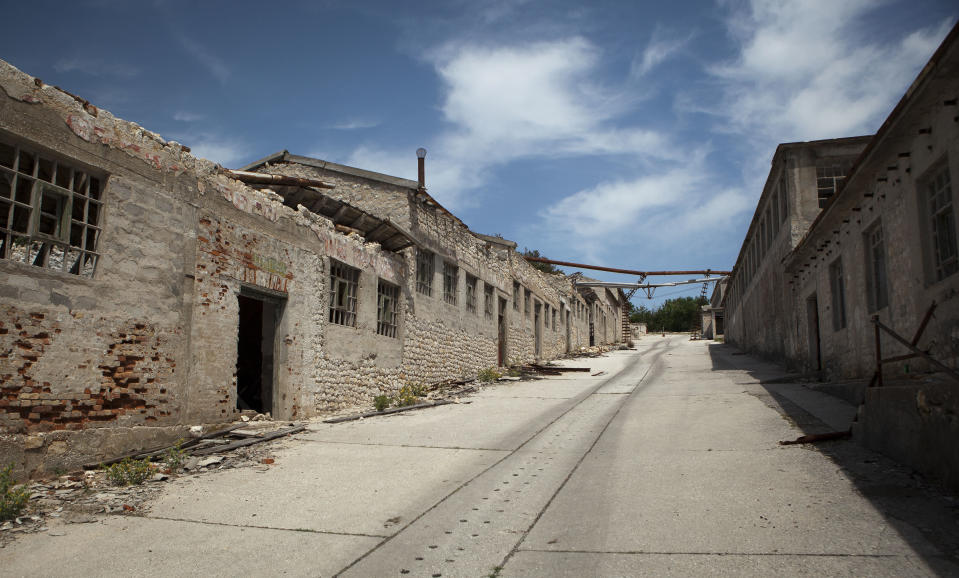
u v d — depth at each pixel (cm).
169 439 804
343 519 534
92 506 563
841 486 571
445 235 1783
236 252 952
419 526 513
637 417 1048
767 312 2230
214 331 902
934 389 555
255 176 1044
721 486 598
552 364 2509
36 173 670
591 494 595
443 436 920
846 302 1158
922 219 799
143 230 789
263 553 453
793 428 851
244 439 862
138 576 411
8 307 630
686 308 7775
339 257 1227
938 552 406
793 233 1670
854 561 402
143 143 799
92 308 717
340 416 1094
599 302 4334
